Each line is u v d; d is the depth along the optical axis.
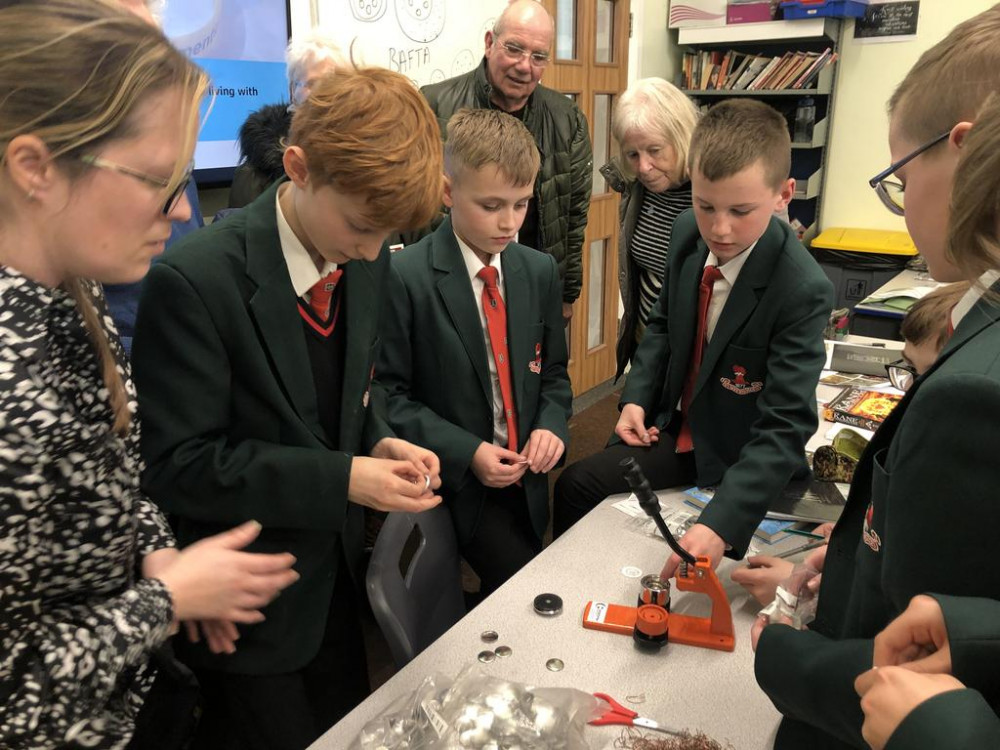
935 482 0.52
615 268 4.21
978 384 0.49
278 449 1.05
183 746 1.06
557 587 1.12
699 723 0.85
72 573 0.74
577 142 2.70
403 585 1.16
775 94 4.16
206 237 1.03
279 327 1.05
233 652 1.08
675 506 1.39
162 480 1.02
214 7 1.99
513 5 2.32
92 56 0.60
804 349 1.30
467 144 1.36
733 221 1.30
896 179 0.72
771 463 1.22
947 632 0.48
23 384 0.61
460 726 0.80
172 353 1.00
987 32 0.61
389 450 1.19
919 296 2.72
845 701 0.60
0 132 0.58
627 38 3.88
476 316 1.49
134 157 0.63
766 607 1.00
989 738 0.44
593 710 0.85
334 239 1.00
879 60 4.12
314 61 1.91
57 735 0.66
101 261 0.66
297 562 1.11
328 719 1.25
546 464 1.50
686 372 1.54
